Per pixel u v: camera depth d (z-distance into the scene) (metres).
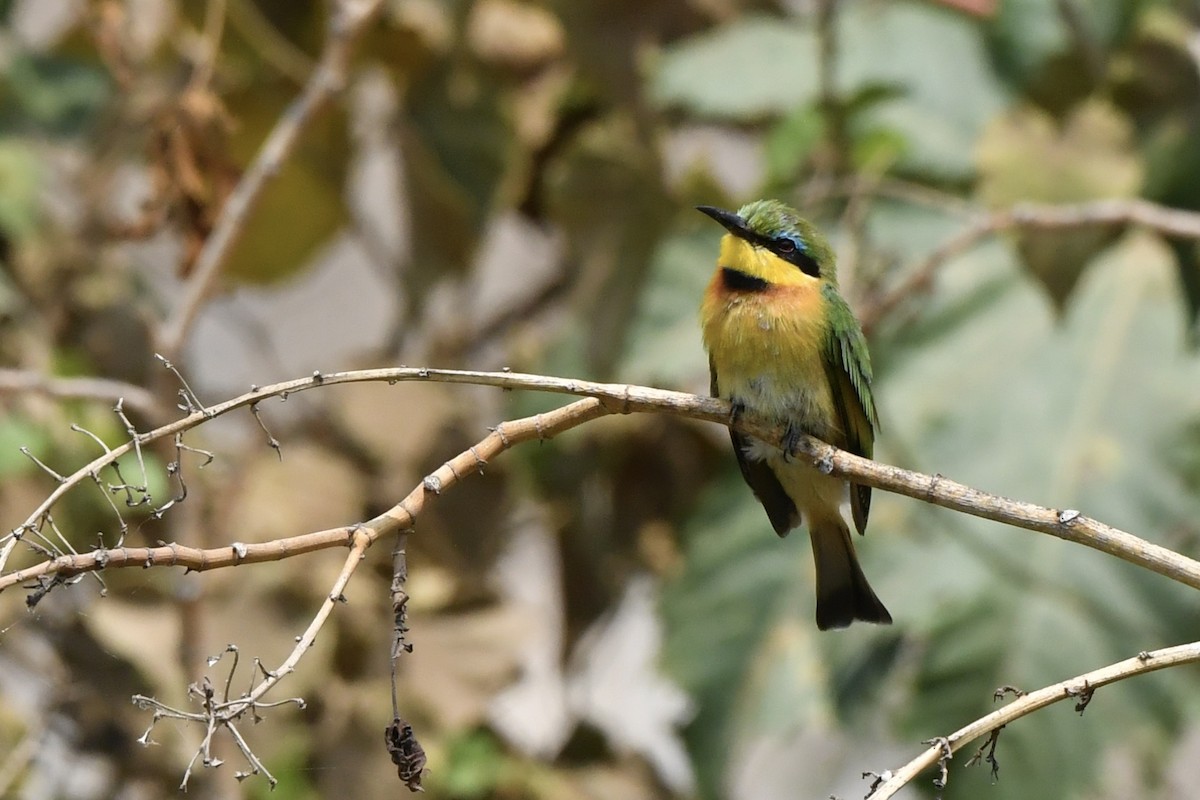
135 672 11.23
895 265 12.01
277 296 14.99
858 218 11.59
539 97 13.12
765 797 14.40
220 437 12.71
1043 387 12.16
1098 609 11.40
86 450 11.47
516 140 13.00
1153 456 11.83
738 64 12.93
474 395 13.34
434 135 12.95
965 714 11.21
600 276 12.62
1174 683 11.30
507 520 12.63
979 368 12.29
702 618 12.07
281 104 12.70
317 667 11.30
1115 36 11.93
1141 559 6.54
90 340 12.43
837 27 13.08
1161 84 11.71
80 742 11.20
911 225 12.46
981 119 12.71
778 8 13.69
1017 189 11.59
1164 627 11.35
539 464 12.82
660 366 12.01
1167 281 12.39
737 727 11.81
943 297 12.49
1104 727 11.17
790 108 12.70
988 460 11.98
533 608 12.11
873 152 12.21
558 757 12.48
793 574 12.09
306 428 12.68
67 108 12.47
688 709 12.43
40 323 12.35
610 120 13.01
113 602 11.21
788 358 9.22
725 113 12.78
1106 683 6.07
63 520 11.33
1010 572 11.55
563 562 12.92
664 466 12.83
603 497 12.88
